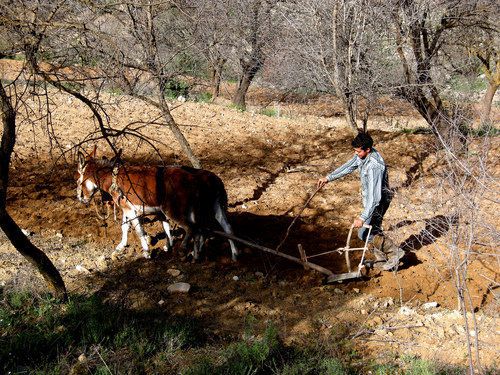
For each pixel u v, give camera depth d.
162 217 7.73
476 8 11.39
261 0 14.82
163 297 6.68
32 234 8.32
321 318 6.27
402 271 7.31
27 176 10.45
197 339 5.86
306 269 7.04
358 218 6.46
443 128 11.15
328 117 21.53
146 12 7.93
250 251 7.93
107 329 5.81
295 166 12.16
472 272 7.16
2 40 4.78
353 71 9.21
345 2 8.90
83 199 8.09
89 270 7.25
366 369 5.33
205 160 12.16
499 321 6.05
